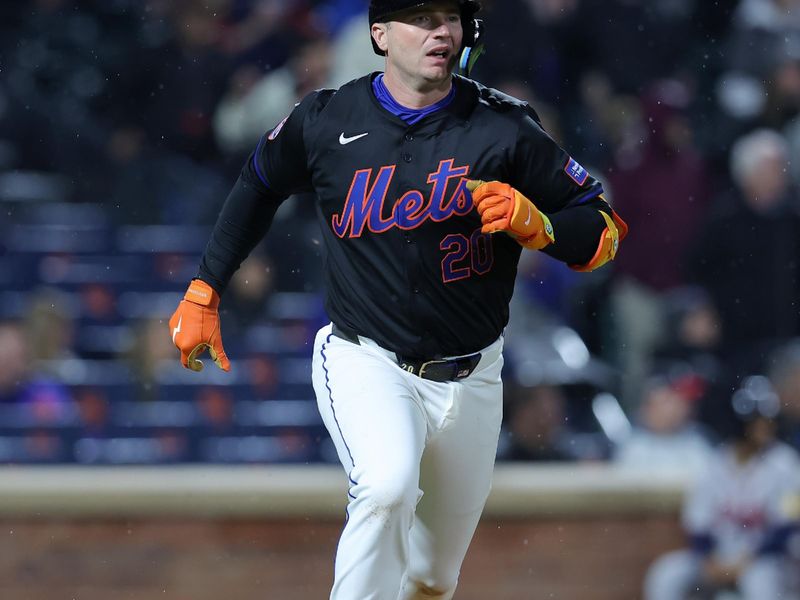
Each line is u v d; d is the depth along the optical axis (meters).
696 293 34.16
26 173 38.12
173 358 33.44
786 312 33.69
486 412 13.94
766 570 28.17
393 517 12.44
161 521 28.48
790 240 34.00
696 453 30.27
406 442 12.74
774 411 28.56
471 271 13.15
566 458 30.16
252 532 28.55
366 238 13.11
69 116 38.50
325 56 35.59
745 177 34.38
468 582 28.62
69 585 28.22
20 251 36.59
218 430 32.53
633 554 28.91
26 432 31.67
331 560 28.59
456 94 12.95
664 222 34.47
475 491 14.28
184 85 38.25
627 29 38.16
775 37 38.44
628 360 33.44
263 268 33.94
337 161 13.05
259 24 37.75
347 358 13.45
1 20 39.69
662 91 37.53
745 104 37.16
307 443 32.66
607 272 34.09
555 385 30.94
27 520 28.22
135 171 37.94
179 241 37.09
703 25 39.00
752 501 28.41
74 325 34.91
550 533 28.81
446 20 12.59
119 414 32.47
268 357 33.53
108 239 37.06
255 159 13.79
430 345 13.34
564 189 12.95
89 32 39.53
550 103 37.00
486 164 12.78
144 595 28.31
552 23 37.41
